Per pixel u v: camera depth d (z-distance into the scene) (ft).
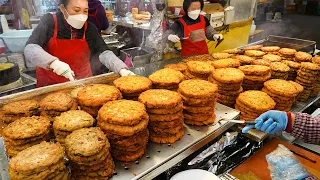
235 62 7.25
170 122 4.34
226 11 10.13
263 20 13.30
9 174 3.04
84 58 7.19
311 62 8.14
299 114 4.97
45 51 6.25
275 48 9.39
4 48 6.54
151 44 8.34
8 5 7.14
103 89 4.87
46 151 3.23
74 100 4.83
